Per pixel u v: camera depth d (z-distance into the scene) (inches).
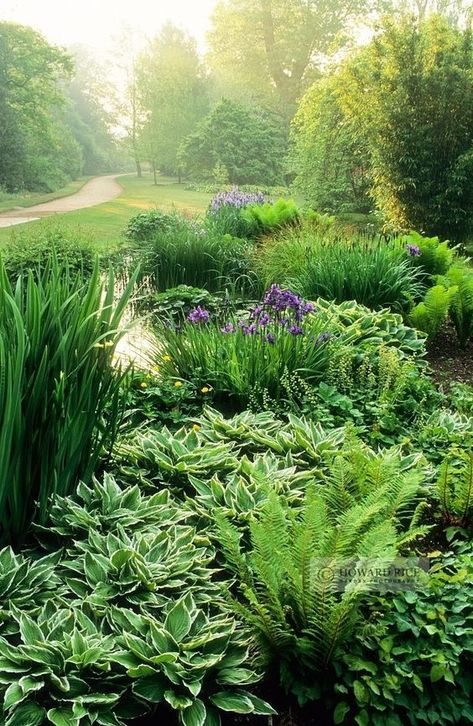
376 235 360.2
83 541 98.6
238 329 188.4
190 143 1631.4
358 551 81.5
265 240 394.3
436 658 79.8
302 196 874.1
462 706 79.8
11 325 96.9
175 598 91.0
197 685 74.0
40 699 73.5
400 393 167.5
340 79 552.7
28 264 325.7
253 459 139.7
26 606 85.7
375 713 78.5
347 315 232.4
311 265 281.0
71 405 101.3
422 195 503.2
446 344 255.9
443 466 116.6
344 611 75.8
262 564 80.9
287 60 1606.8
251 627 85.4
